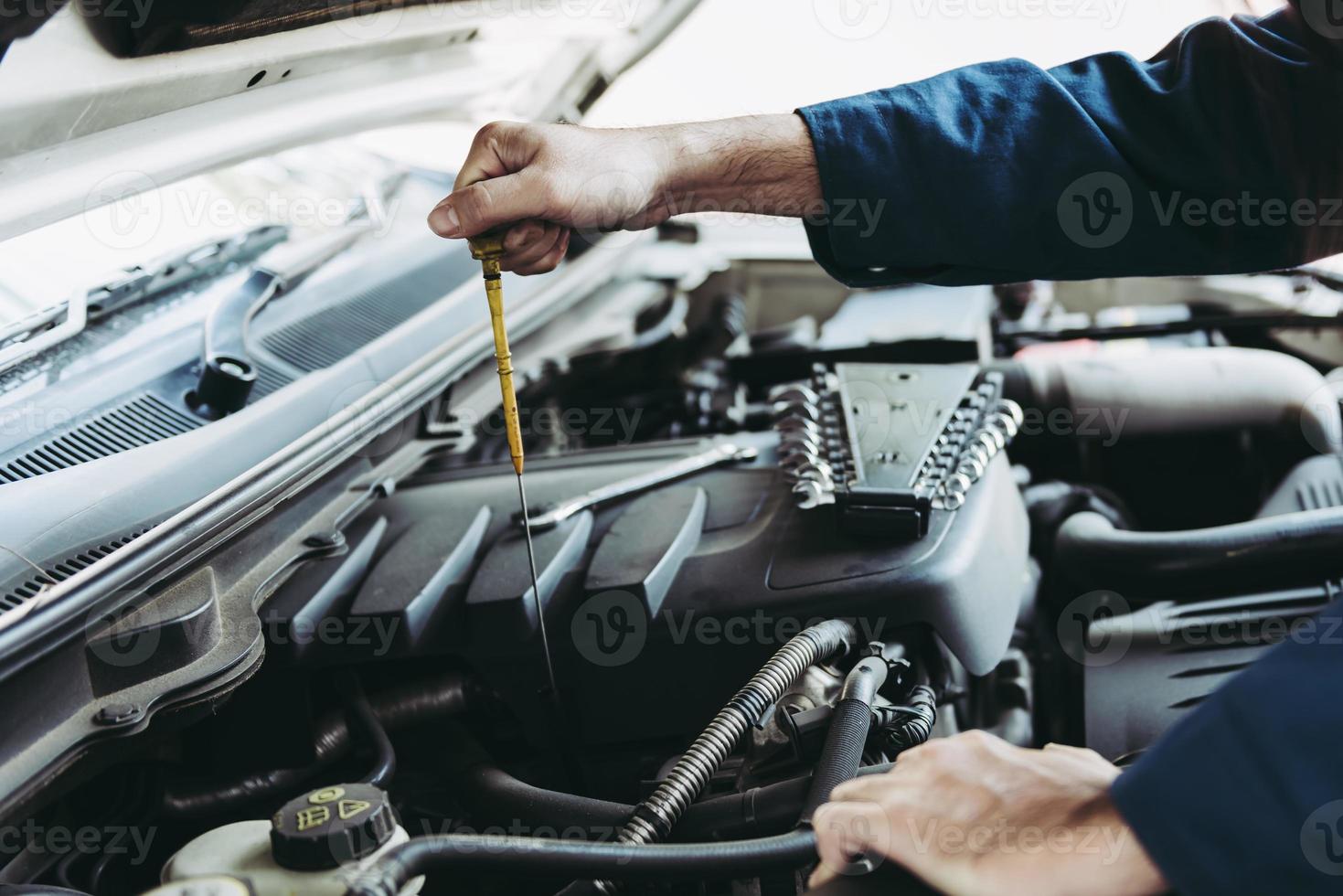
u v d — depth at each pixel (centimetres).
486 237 94
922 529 107
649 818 80
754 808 86
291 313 136
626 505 120
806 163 109
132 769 95
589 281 178
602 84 190
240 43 112
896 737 92
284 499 104
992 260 110
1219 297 203
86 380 109
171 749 100
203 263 134
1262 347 183
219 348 119
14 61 88
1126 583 130
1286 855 56
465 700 106
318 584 105
